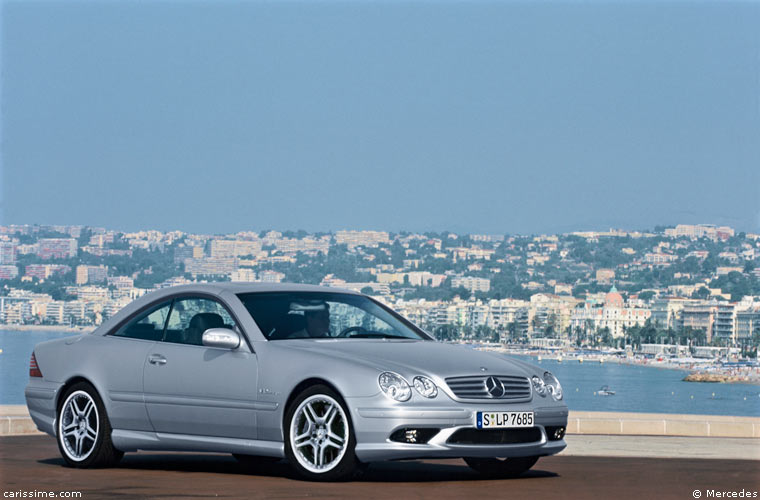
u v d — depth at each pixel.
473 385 15.02
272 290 16.89
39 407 17.66
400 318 17.52
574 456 19.70
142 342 16.91
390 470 16.80
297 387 15.08
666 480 15.35
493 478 15.75
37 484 14.22
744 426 24.56
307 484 14.38
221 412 15.69
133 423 16.61
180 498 12.77
